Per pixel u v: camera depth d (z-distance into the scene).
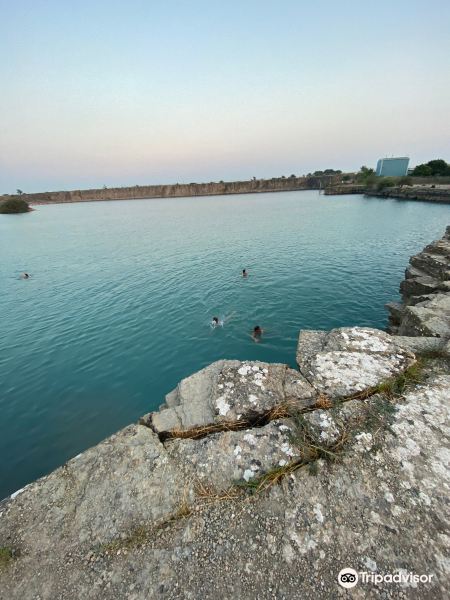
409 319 5.69
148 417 3.09
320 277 17.25
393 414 2.79
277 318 12.56
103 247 31.09
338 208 53.09
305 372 3.44
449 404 2.89
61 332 12.56
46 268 23.73
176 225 44.00
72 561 1.95
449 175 68.88
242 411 2.92
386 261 19.75
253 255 23.27
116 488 2.34
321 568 1.81
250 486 2.28
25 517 2.22
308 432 2.65
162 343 11.14
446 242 13.41
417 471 2.30
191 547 1.97
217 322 12.53
